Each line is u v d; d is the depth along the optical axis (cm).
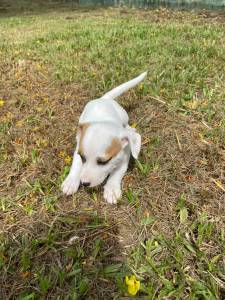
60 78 70
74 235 37
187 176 44
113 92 51
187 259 35
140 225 38
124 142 38
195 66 70
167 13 135
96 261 35
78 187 43
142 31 98
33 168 46
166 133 51
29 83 69
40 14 164
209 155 47
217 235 37
